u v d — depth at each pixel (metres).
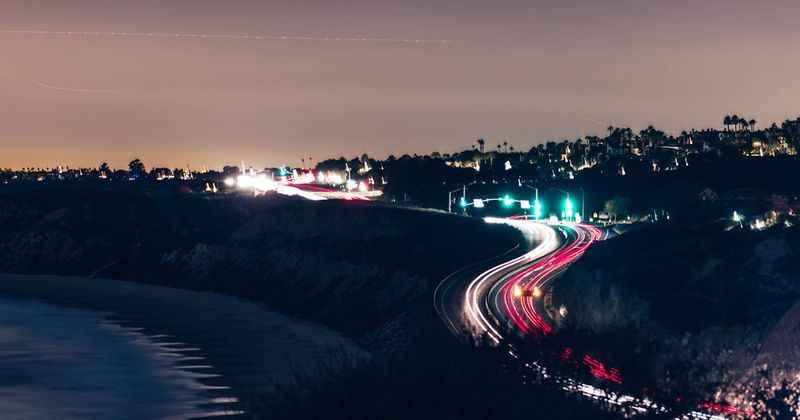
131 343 93.44
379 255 140.50
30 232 192.88
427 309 91.06
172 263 165.00
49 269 177.88
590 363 34.38
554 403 31.88
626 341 35.28
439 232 151.62
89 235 192.62
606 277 92.38
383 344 89.12
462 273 117.06
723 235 94.94
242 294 137.75
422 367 35.34
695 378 34.28
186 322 109.00
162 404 66.88
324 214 172.25
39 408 66.31
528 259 126.12
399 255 138.12
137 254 177.25
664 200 196.38
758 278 81.12
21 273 176.25
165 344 92.94
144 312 118.12
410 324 88.94
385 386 35.69
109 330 102.25
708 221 130.00
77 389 72.00
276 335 99.44
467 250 137.75
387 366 37.41
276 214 183.25
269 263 145.62
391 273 123.38
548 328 72.06
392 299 109.50
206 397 68.81
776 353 41.78
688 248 92.19
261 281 140.00
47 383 74.19
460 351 35.75
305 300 122.88
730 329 69.75
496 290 101.25
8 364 81.88
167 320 110.56
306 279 132.12
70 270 175.75
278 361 83.12
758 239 90.75
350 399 36.19
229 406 65.38
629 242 102.19
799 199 168.12
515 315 84.38
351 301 114.75
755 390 33.66
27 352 88.00
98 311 118.94
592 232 161.50
